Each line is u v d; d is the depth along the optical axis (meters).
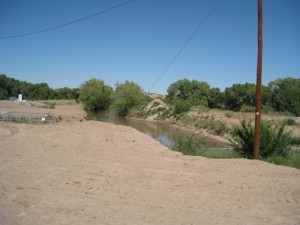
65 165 10.46
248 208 6.62
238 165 11.10
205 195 7.49
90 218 5.88
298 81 66.12
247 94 69.06
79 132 20.30
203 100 85.56
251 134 14.24
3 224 5.57
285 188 8.13
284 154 13.98
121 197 7.24
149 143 16.78
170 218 5.96
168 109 61.78
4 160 10.91
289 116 42.72
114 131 21.80
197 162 11.66
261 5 12.62
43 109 54.62
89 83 77.25
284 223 5.79
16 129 20.83
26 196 7.13
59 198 7.05
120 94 71.69
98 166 10.47
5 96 92.38
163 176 9.28
